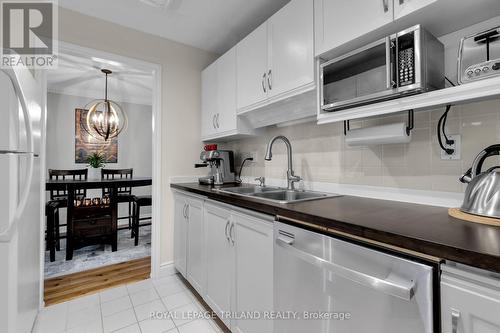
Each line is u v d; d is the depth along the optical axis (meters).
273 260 1.15
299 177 1.77
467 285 0.58
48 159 3.95
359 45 1.20
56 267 2.53
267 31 1.66
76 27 1.93
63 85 3.88
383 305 0.73
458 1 0.90
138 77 3.57
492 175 0.86
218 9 1.91
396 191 1.30
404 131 1.14
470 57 0.87
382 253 0.74
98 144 4.38
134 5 1.87
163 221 2.32
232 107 2.04
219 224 1.59
